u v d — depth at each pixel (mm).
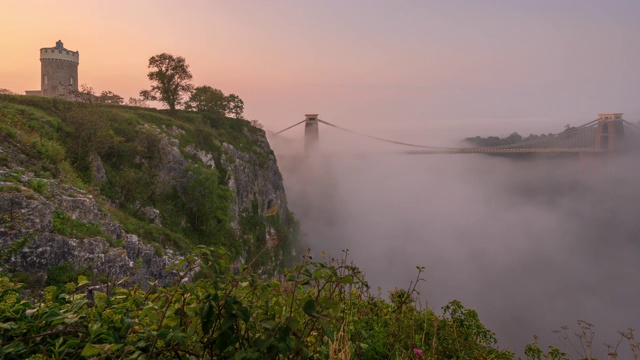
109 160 45438
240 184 77500
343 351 3432
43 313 2746
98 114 44344
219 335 2635
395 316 5344
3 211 18875
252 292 2979
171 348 2611
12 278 14680
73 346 2529
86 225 23719
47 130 37000
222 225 56219
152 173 47375
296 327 2717
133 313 3012
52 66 122938
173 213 50156
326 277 3033
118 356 2479
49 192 23312
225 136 82688
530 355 5555
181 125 70562
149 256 28875
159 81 79625
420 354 4359
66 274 19406
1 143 25891
